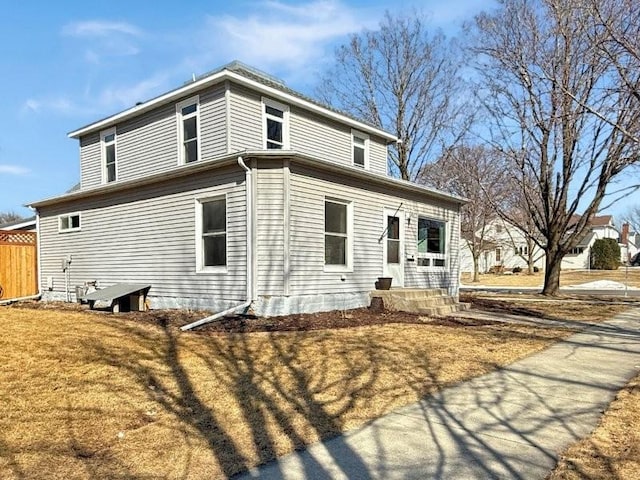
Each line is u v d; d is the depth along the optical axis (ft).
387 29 86.94
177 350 21.84
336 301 35.45
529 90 53.01
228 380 17.48
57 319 28.84
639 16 29.09
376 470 10.40
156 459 10.84
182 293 36.06
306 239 32.94
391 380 17.84
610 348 24.66
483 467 10.55
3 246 48.73
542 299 56.24
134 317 32.30
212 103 39.91
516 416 14.03
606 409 14.64
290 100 43.37
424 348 23.54
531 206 63.67
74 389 15.74
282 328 27.94
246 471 10.29
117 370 18.08
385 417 13.91
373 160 54.65
